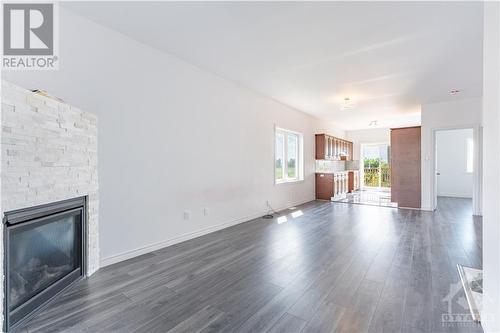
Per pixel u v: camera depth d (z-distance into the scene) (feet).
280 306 6.06
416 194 19.11
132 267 8.43
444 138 27.04
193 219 11.79
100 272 8.03
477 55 10.50
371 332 5.05
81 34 8.02
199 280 7.48
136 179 9.49
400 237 11.71
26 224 5.63
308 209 19.21
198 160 12.06
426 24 8.27
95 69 8.34
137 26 8.58
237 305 6.12
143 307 6.06
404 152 19.60
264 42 9.59
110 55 8.73
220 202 13.38
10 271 5.35
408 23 8.23
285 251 9.93
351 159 33.27
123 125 9.09
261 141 16.66
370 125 29.19
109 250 8.70
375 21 8.13
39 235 6.14
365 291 6.70
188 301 6.32
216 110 13.07
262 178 16.78
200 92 12.14
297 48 10.03
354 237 11.78
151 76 10.00
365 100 17.60
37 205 5.83
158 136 10.25
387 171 32.09
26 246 5.79
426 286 6.91
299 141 22.22
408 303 6.08
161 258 9.26
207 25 8.48
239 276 7.73
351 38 9.22
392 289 6.79
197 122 12.01
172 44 9.82
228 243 11.00
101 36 8.50
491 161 4.43
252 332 5.13
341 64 11.52
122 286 7.11
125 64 9.17
